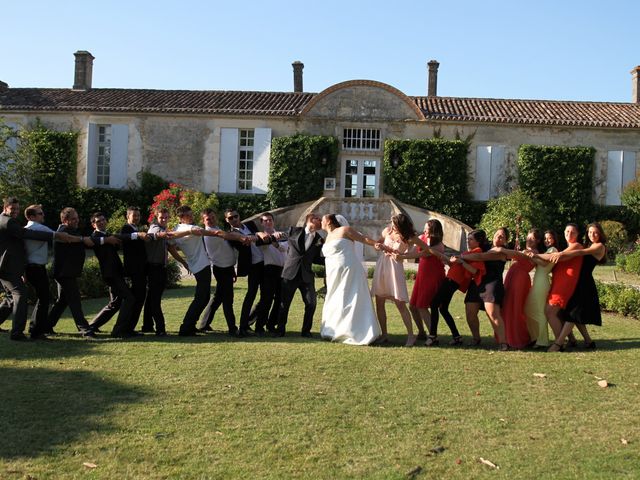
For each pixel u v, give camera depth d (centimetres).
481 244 782
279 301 878
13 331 754
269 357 677
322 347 735
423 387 579
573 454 437
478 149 2555
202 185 2578
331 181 2525
